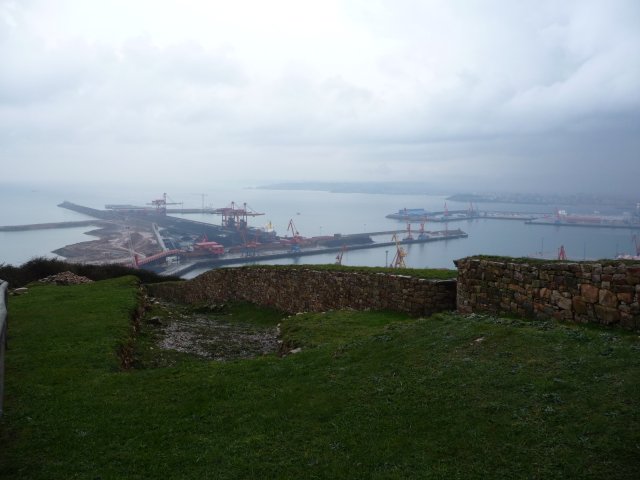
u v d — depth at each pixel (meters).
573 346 8.03
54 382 9.98
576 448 5.52
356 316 15.62
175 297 31.89
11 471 6.70
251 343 16.23
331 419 7.42
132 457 6.97
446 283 15.14
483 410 6.70
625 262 9.95
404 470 5.83
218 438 7.35
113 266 38.19
